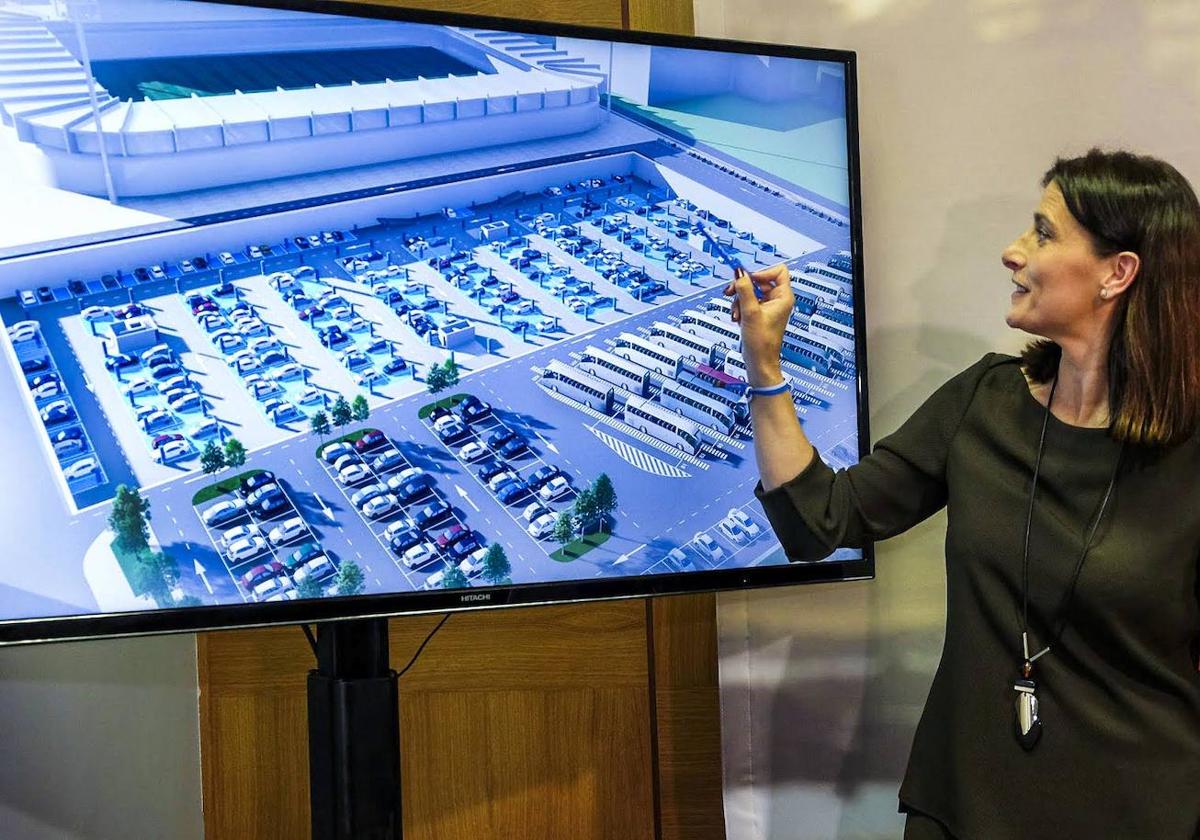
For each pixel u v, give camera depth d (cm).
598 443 177
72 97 147
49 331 145
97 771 195
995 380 158
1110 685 140
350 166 163
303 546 157
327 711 160
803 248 193
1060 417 149
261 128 158
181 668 218
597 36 178
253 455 155
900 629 213
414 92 167
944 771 149
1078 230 144
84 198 148
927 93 209
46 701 185
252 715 222
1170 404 137
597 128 179
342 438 161
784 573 187
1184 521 138
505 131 173
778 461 159
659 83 183
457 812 223
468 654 224
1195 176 196
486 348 171
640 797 226
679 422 183
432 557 165
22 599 142
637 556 179
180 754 217
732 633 220
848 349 195
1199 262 140
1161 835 136
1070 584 140
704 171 186
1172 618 139
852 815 215
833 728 216
